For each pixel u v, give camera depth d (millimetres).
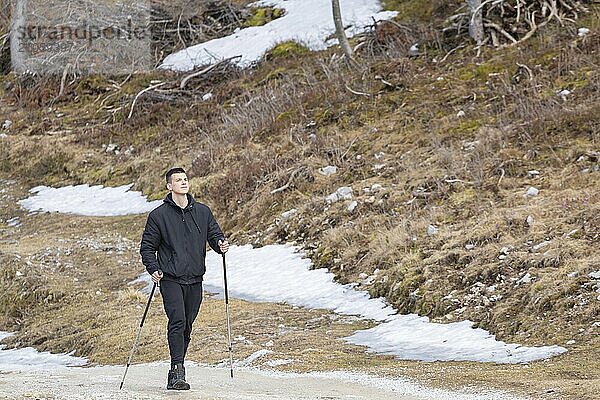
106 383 18500
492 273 31297
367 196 45219
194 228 17500
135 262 46438
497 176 42656
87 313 37312
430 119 53656
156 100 76312
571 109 47531
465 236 35312
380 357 25172
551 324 26016
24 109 84688
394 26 70250
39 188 68438
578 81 52000
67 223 57625
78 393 16078
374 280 35625
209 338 29547
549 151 44062
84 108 81938
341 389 18547
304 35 77938
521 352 24078
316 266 40062
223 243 17734
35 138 75375
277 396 16625
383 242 38062
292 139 56938
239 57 78000
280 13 86438
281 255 42969
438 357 24609
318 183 49719
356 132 55156
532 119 47844
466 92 55719
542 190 39406
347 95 60875
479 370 21734
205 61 80562
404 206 42781
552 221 34094
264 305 35562
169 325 17125
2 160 73312
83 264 46625
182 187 17422
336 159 51906
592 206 34094
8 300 41375
